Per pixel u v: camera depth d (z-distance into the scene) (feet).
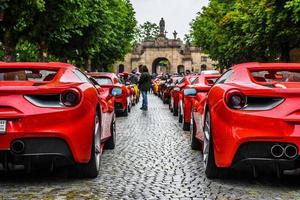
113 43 123.54
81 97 19.25
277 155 18.07
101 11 79.82
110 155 28.35
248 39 88.48
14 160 18.92
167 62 363.76
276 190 19.10
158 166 24.71
